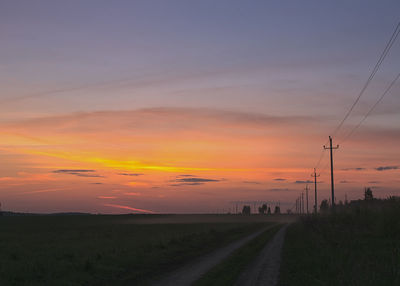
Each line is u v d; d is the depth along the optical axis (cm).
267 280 1902
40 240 5034
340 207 7706
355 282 1600
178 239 4228
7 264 2328
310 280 1797
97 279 2005
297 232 6256
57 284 1783
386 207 4659
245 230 7962
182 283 1845
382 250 2897
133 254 2903
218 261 2741
